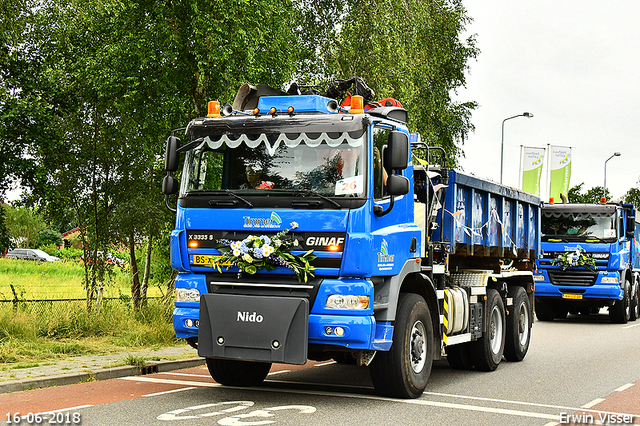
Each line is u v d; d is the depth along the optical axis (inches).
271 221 275.7
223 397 295.9
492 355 418.3
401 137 278.7
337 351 283.1
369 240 271.0
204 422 240.8
